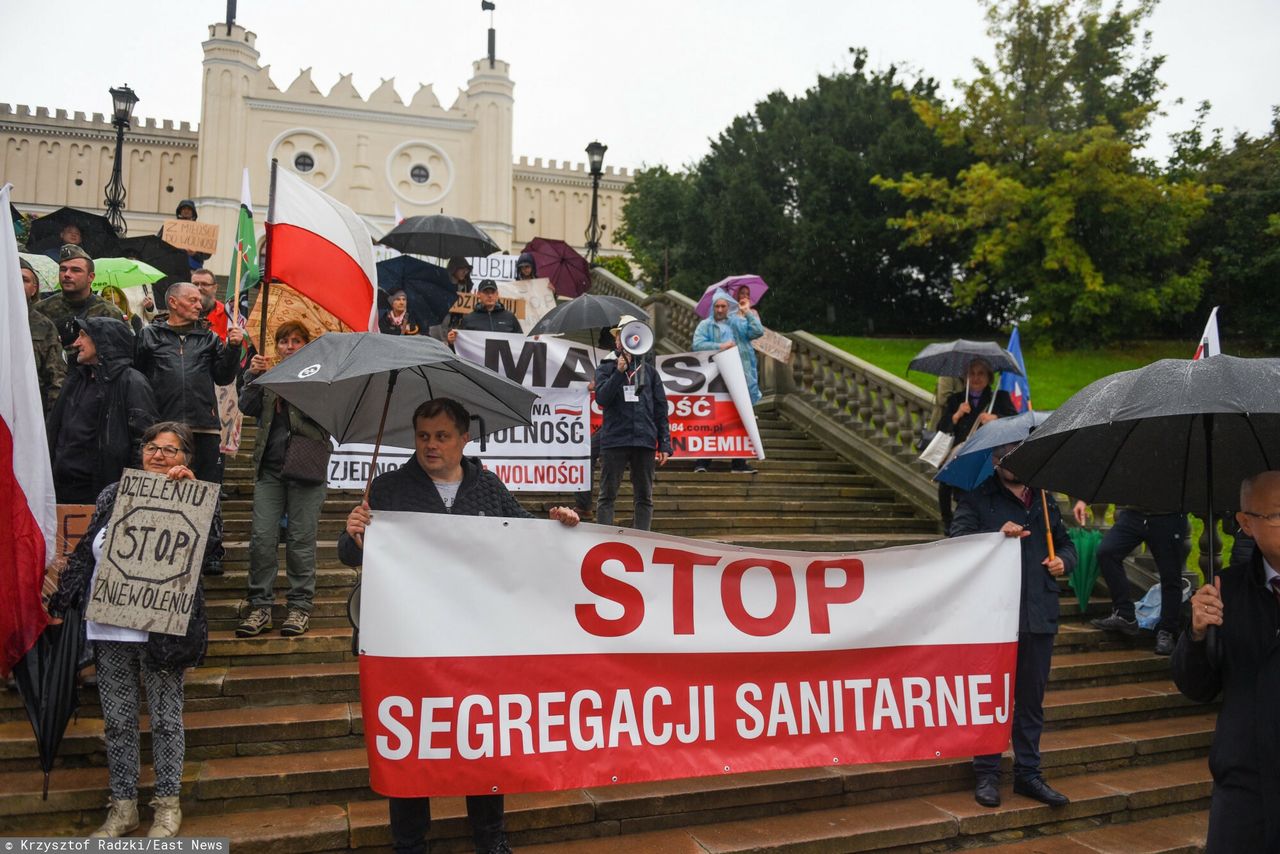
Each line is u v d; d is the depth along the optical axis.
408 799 3.90
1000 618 5.01
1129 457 3.46
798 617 4.71
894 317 33.09
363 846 4.20
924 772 5.27
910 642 4.87
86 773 4.48
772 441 11.33
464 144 39.16
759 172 33.09
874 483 10.44
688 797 4.73
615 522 8.41
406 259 11.49
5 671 4.15
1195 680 3.27
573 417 8.63
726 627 4.57
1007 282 27.02
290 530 5.85
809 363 12.34
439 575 4.05
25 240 13.44
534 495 9.03
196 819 4.30
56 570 4.39
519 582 4.18
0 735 4.59
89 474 5.41
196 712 5.02
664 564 4.48
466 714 4.01
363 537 3.97
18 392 4.32
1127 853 4.86
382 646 3.92
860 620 4.80
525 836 4.46
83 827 4.22
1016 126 26.75
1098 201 25.27
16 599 4.16
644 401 7.50
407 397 4.62
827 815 4.92
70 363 5.70
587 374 8.69
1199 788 5.57
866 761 4.70
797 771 5.12
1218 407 2.78
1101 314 26.27
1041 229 25.58
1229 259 26.86
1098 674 6.77
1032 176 26.48
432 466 4.20
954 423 8.11
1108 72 28.38
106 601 3.98
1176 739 6.06
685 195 36.47
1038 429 3.28
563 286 15.23
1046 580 5.23
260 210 36.09
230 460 8.69
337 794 4.54
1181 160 29.64
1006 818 5.00
